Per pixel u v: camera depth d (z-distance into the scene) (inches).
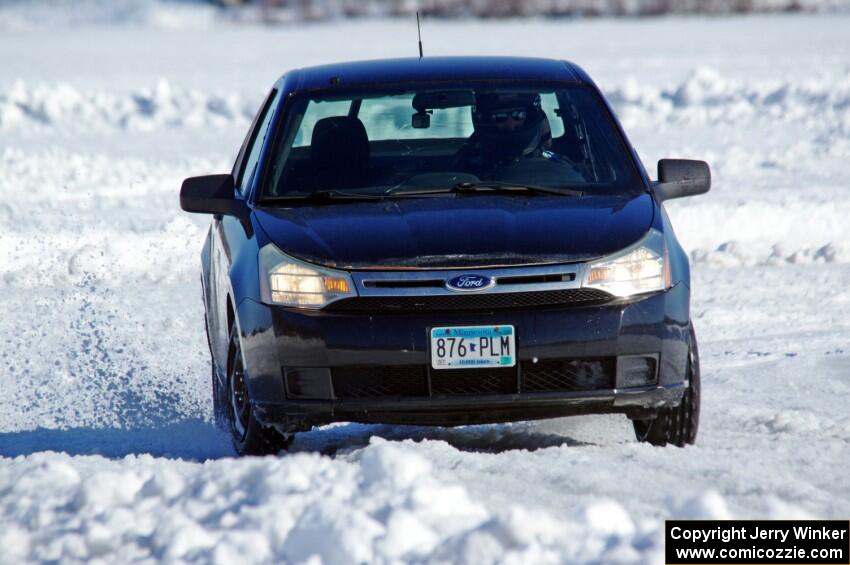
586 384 635.5
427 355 620.4
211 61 4685.0
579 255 641.6
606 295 636.7
